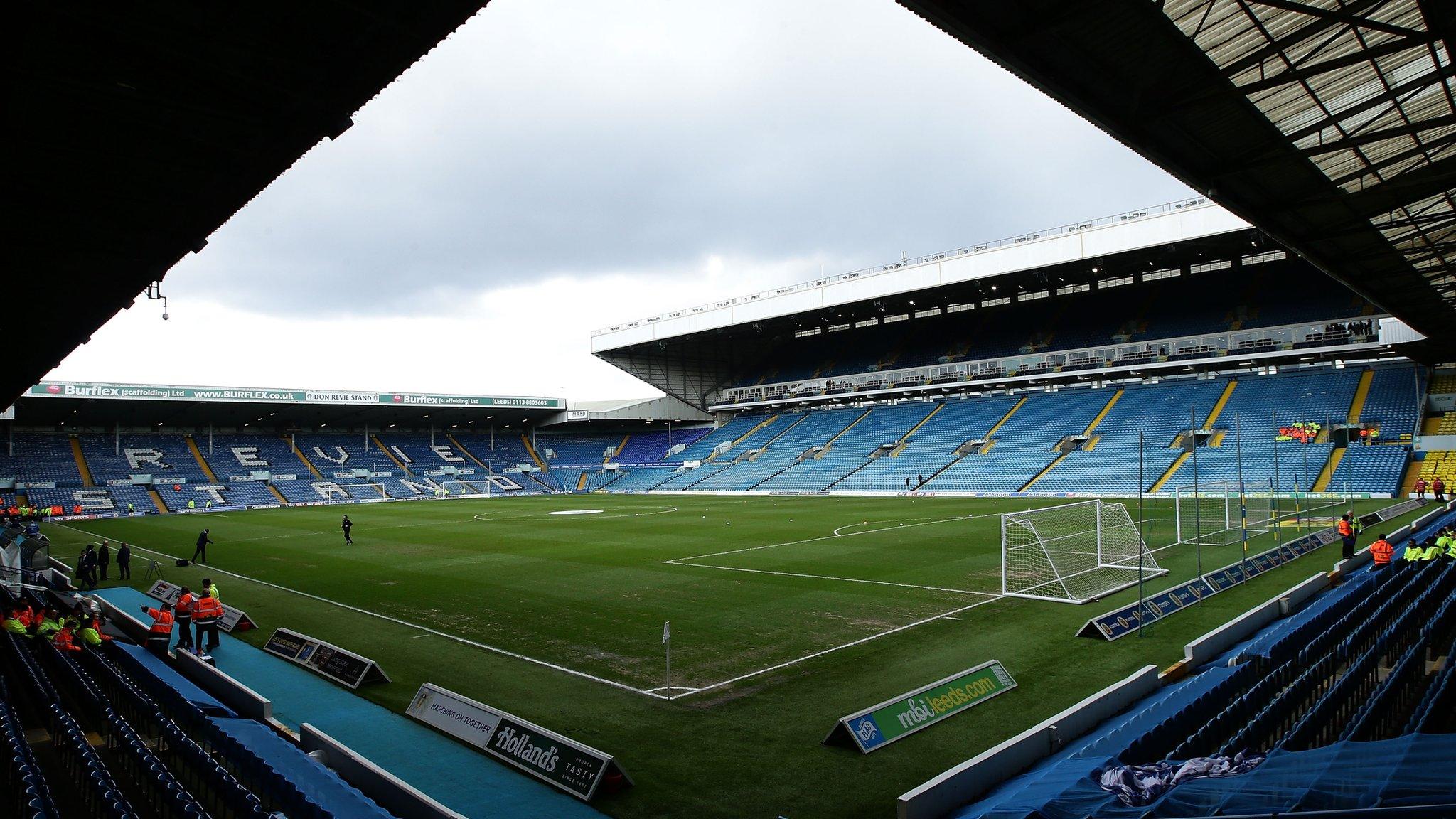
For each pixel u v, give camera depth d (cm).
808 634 1528
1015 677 1214
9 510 4938
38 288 1255
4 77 672
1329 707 831
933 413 6644
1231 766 618
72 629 1478
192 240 1072
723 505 5241
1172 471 4694
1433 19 837
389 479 7062
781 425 7612
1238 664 1066
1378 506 3559
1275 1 848
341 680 1262
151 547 3375
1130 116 1052
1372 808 463
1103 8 824
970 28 821
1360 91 1165
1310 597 1712
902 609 1744
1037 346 6125
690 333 6994
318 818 631
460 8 648
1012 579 2058
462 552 2950
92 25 621
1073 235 4934
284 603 2000
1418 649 1002
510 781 870
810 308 6194
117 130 783
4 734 809
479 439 8450
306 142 831
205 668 1234
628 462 8138
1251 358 5047
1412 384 4606
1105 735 814
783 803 802
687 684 1227
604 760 831
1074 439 5434
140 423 6712
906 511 4288
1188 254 5291
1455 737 533
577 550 2914
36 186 889
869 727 959
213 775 722
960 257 5412
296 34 670
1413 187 1341
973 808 712
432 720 1055
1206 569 2183
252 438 7181
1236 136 1159
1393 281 2088
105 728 990
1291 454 4456
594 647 1466
